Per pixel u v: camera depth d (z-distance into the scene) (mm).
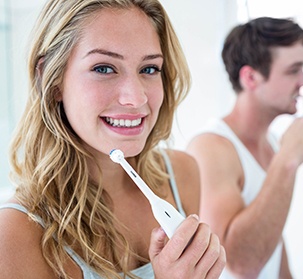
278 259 1100
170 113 763
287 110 1054
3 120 1346
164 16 672
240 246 973
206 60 1435
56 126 641
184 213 814
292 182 964
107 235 675
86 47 591
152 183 771
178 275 571
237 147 1074
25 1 1274
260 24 1027
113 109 606
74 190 650
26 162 665
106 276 627
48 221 628
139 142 631
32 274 594
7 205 627
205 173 1044
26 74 683
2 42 1290
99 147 624
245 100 1080
